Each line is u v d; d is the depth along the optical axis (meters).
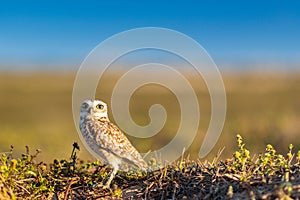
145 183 10.64
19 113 43.16
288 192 8.93
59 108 47.59
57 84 75.50
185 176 10.38
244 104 48.38
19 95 59.16
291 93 59.56
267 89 64.75
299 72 101.56
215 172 10.30
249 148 21.72
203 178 10.23
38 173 10.97
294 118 31.03
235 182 9.84
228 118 33.22
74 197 10.55
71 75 99.25
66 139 27.33
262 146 21.61
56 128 33.09
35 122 36.97
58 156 15.48
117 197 10.42
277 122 27.33
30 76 93.31
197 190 10.02
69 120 38.66
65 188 10.73
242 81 78.25
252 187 9.54
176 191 10.12
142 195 10.34
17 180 10.38
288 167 10.15
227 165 10.58
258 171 10.05
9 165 10.60
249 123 28.28
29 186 10.48
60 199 10.45
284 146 21.56
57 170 11.04
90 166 11.33
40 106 48.69
